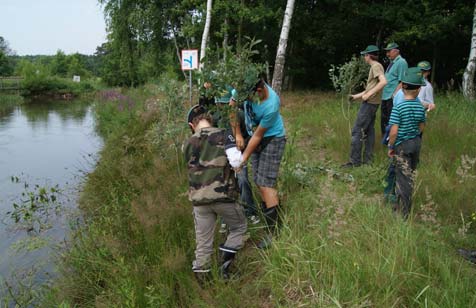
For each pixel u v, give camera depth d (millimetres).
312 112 10367
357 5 17078
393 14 16188
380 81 5582
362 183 5051
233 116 3732
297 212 4012
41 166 9500
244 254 3768
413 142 4059
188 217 4363
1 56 58812
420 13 15844
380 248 3152
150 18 20609
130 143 8352
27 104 30781
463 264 3133
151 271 3633
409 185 3992
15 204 6492
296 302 2969
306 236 3533
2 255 4949
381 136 6855
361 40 19391
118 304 3365
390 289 2838
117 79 42344
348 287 2912
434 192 4508
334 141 7148
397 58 6000
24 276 4402
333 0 17609
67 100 35938
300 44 19922
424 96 5879
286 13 11117
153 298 3160
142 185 5836
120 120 12836
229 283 3312
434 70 17875
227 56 3633
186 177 5883
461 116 7785
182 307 3277
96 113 18047
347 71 7184
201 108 3584
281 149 3811
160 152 7168
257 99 3541
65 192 7207
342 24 18031
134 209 4789
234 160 3283
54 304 3732
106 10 21734
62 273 4168
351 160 5941
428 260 3104
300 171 5066
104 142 11695
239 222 3453
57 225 5734
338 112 9539
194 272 3434
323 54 20344
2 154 11000
